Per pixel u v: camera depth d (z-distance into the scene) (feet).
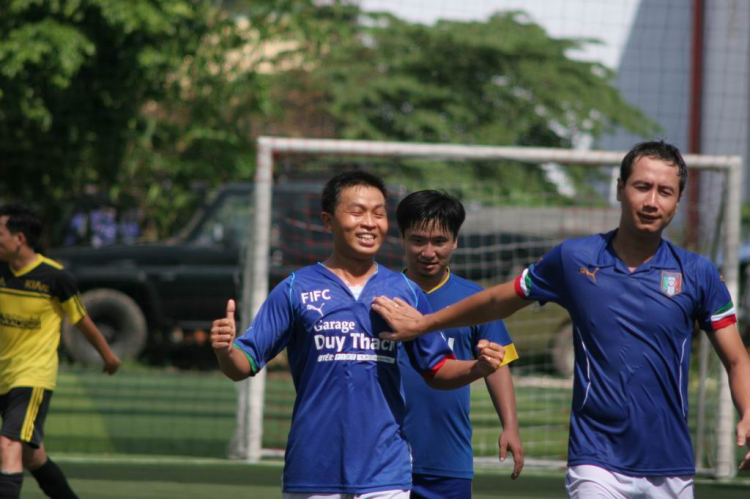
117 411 117.80
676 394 40.22
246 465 84.89
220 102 180.34
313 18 196.65
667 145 40.37
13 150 158.10
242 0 192.13
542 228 143.43
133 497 71.15
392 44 238.27
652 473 39.81
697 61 171.73
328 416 39.93
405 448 40.63
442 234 48.06
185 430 105.50
